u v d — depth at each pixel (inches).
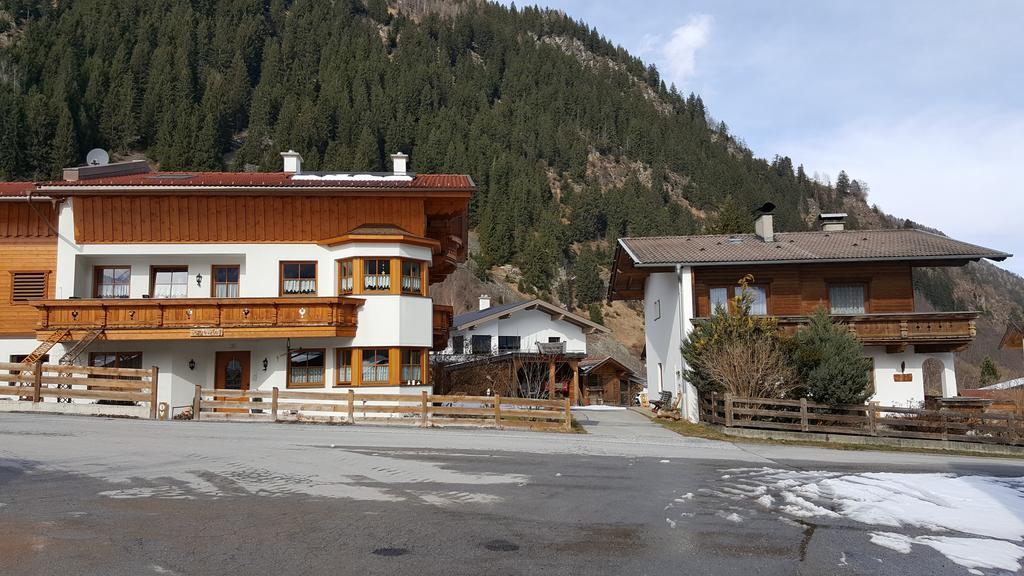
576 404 1514.5
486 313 1768.0
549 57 7844.5
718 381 850.1
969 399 839.1
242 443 568.4
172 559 266.7
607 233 4960.6
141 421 714.8
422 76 5925.2
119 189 887.1
